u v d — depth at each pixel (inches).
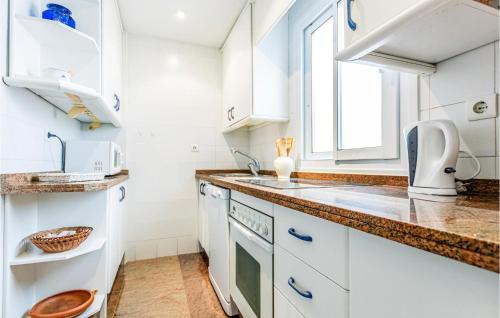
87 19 54.0
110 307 60.3
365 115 55.0
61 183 44.4
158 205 96.0
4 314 37.9
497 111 30.7
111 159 65.2
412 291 17.6
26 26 44.6
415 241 16.4
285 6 56.4
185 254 98.5
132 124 93.0
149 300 65.2
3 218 38.1
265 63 75.5
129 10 79.4
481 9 24.5
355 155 54.9
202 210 91.5
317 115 71.6
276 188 42.1
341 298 23.9
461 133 34.6
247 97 75.5
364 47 31.9
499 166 30.5
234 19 85.1
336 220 23.5
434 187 31.6
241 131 107.7
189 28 90.6
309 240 28.7
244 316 49.3
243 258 50.7
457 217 19.0
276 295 37.1
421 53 34.9
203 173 100.0
